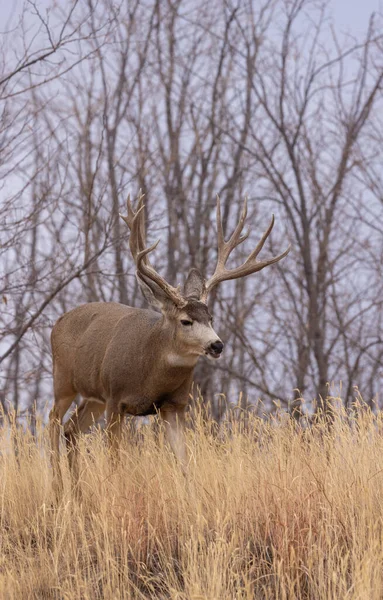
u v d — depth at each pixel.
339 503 16.89
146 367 20.59
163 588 15.94
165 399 20.94
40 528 18.11
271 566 16.05
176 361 20.33
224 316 45.62
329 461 18.44
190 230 48.56
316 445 19.14
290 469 18.05
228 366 41.66
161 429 20.81
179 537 16.86
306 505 16.89
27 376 32.44
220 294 44.25
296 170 44.06
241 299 45.50
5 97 26.39
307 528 16.11
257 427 20.23
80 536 17.34
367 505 16.92
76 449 21.47
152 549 16.77
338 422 19.09
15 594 15.60
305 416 19.81
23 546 17.75
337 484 17.47
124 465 19.09
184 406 21.19
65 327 22.95
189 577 15.67
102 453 19.05
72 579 16.11
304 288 43.12
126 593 15.47
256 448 19.34
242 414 20.56
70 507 17.89
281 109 44.97
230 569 15.17
